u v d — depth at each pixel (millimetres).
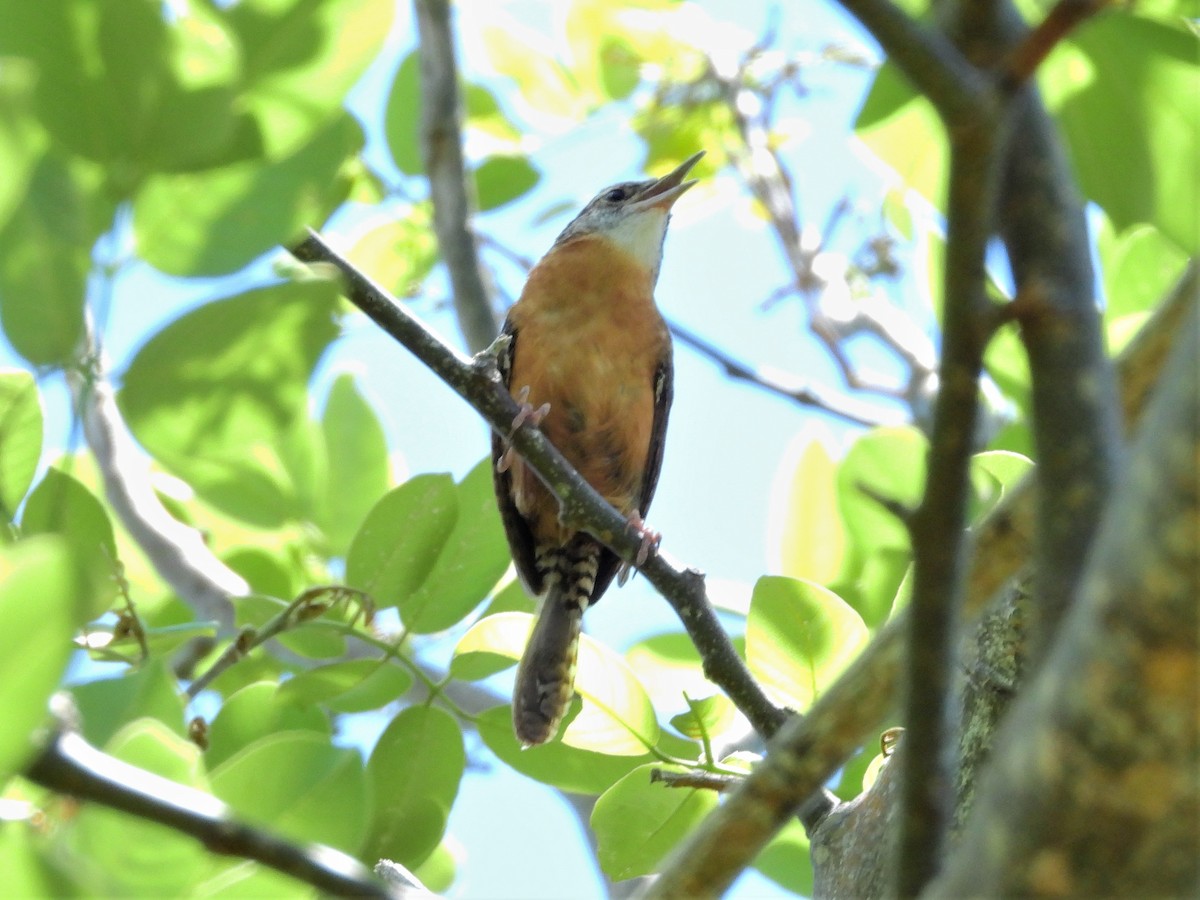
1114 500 3963
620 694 8695
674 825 8547
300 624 8750
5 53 4805
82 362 5086
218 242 5191
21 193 4844
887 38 4371
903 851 5094
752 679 8617
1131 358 5961
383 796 8594
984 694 7867
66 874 4711
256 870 5215
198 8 5398
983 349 4688
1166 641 3689
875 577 10680
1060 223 5164
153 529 12414
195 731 8227
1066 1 4355
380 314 9188
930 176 6734
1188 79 6027
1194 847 3799
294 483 11953
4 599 4145
